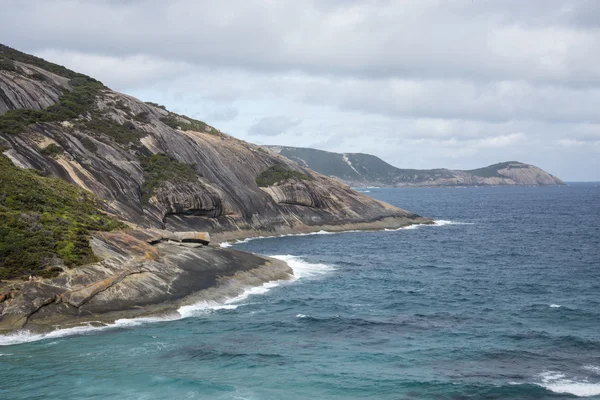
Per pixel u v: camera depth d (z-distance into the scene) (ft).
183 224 261.65
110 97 321.11
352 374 97.60
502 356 107.86
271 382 93.30
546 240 305.12
